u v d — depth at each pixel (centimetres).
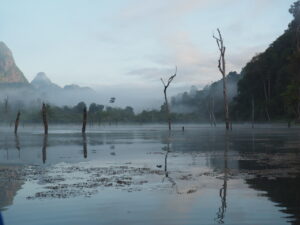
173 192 1080
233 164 1717
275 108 11200
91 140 4172
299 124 7744
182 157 2112
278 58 12256
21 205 949
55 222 790
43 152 2631
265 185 1155
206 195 1022
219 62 5266
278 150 2377
